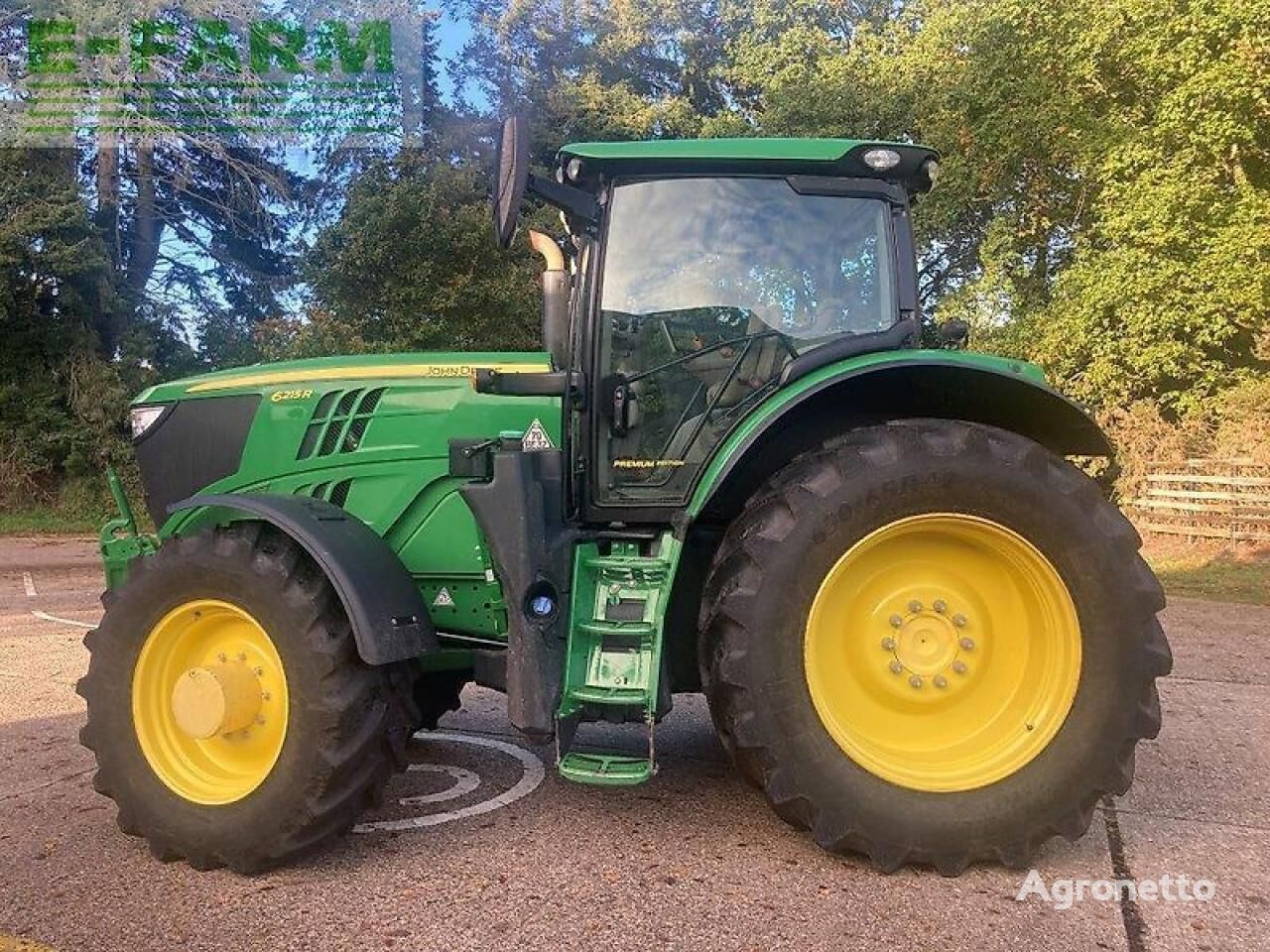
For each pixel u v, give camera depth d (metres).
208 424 4.06
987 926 2.67
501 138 3.22
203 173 21.11
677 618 3.54
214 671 3.16
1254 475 13.24
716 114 28.50
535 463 3.28
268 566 3.14
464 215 18.08
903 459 3.04
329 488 3.82
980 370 3.15
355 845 3.26
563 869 3.05
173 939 2.61
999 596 3.23
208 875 3.05
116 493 4.19
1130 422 14.74
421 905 2.81
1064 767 2.98
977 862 3.04
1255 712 4.99
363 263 17.94
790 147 3.54
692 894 2.86
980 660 3.23
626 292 3.56
